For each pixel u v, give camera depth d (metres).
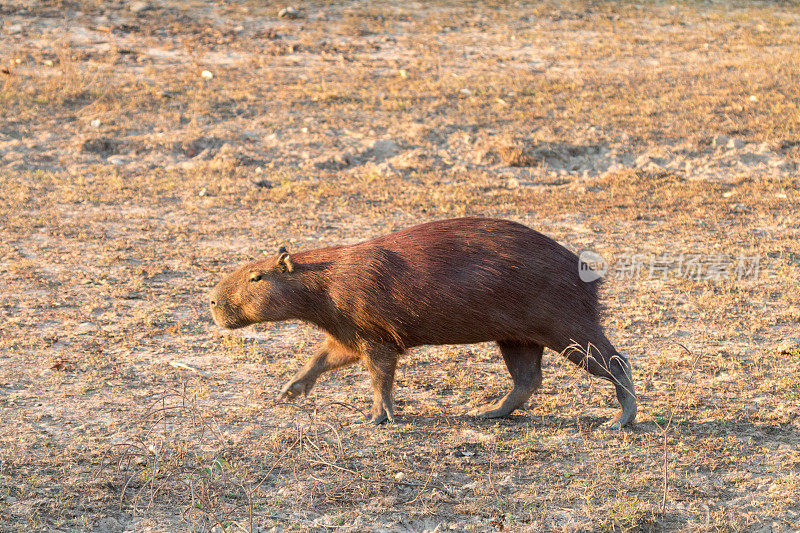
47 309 27.86
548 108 56.41
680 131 52.09
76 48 65.06
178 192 42.94
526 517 16.14
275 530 15.47
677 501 16.81
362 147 50.16
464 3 81.69
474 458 18.55
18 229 36.31
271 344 25.72
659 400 21.75
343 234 37.12
